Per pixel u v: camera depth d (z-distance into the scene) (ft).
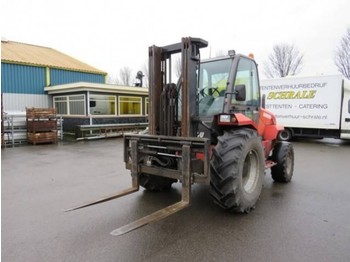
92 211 12.57
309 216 12.16
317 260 8.61
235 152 11.55
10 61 48.91
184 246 9.45
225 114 12.21
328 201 14.24
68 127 48.42
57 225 11.06
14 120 37.68
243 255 8.89
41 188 16.37
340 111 39.14
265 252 9.07
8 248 9.25
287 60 94.48
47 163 24.39
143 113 55.01
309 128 42.27
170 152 12.37
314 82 40.68
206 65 13.93
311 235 10.30
